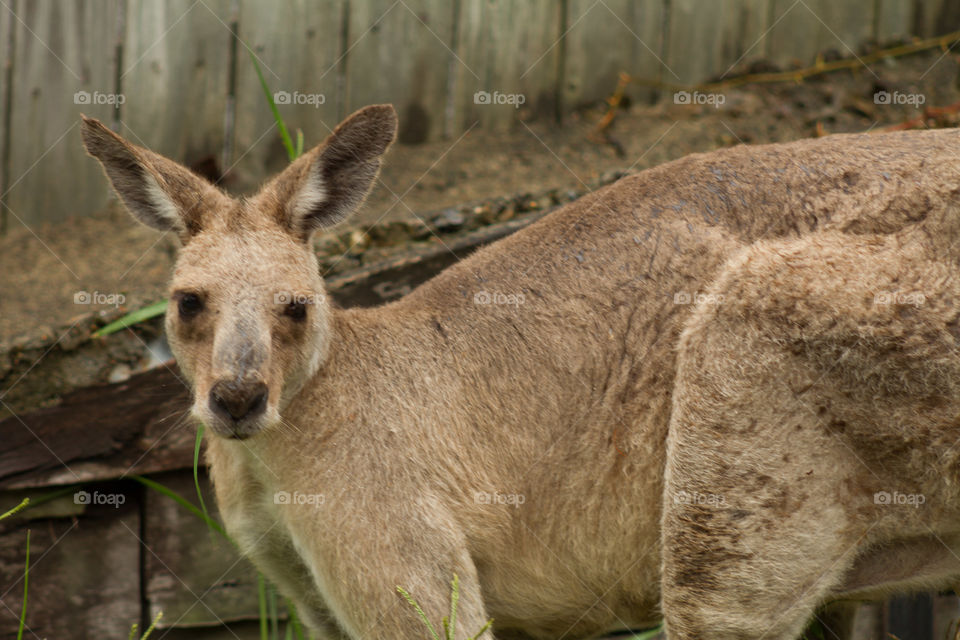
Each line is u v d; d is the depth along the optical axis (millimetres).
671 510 4984
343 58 8984
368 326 5410
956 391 4594
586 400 5293
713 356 4871
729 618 4938
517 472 5312
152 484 5910
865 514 4898
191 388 5289
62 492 6996
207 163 8898
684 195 5383
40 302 7691
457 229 7816
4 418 7082
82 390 6965
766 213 5188
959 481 4707
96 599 7086
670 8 9461
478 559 5324
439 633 4871
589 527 5363
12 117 8750
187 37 8727
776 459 4812
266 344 4812
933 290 4621
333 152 5371
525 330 5367
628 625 5820
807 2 9680
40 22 8648
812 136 8859
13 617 6980
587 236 5465
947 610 7320
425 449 5121
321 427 5102
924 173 4855
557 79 9430
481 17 9195
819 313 4695
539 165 8773
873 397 4695
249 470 5352
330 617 5605
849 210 4957
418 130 9273
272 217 5305
